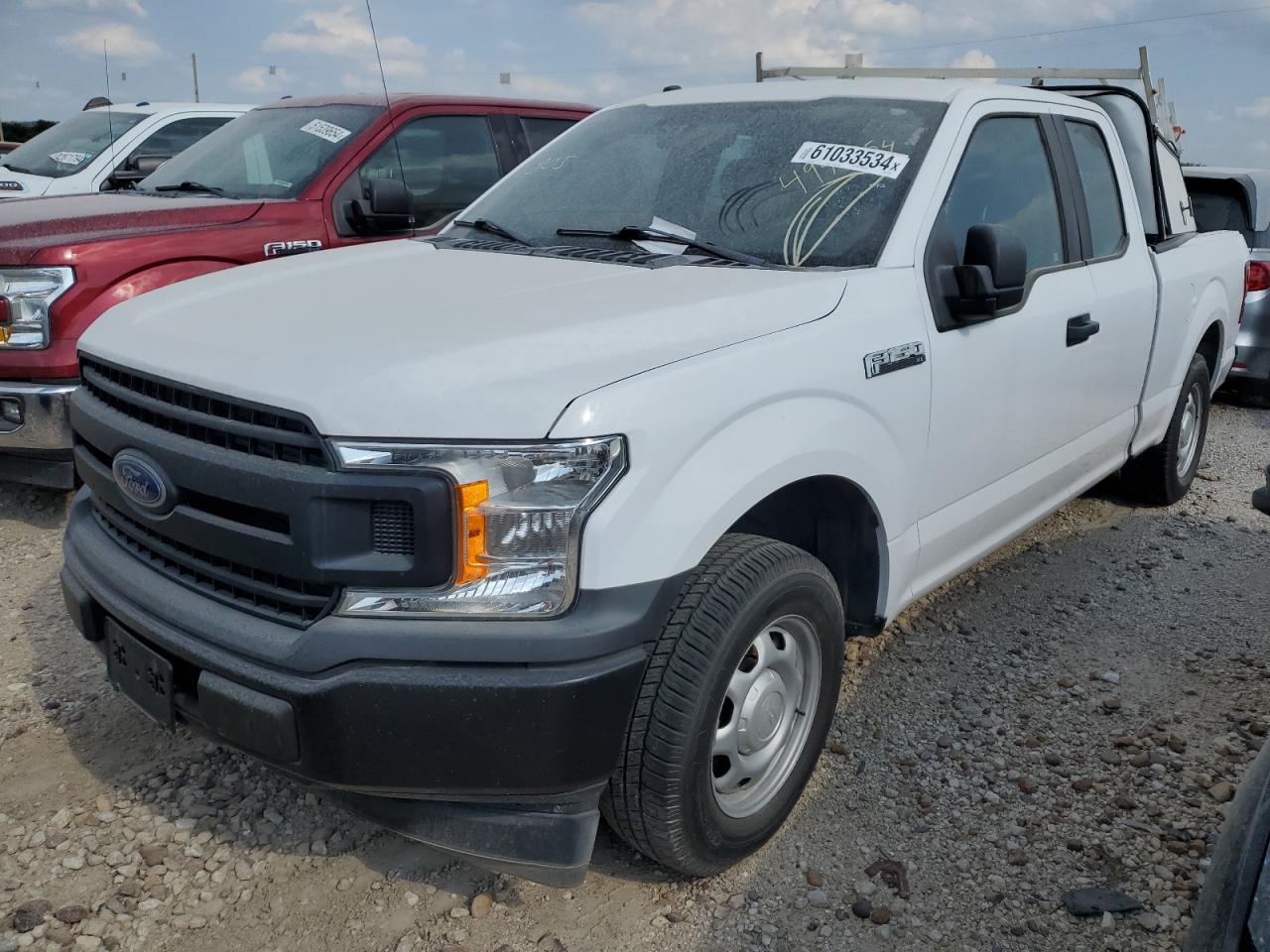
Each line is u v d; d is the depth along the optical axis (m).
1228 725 3.42
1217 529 5.23
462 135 6.14
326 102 6.13
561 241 3.36
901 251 2.99
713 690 2.35
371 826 2.85
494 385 2.14
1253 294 7.59
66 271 4.55
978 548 3.57
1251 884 1.58
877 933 2.51
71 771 3.03
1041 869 2.74
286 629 2.18
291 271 3.06
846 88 3.58
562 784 2.17
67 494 5.21
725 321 2.54
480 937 2.47
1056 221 3.82
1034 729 3.38
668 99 3.91
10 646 3.75
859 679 3.66
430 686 2.06
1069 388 3.80
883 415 2.82
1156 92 6.90
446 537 2.07
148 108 8.68
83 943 2.40
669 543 2.22
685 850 2.46
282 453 2.16
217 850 2.73
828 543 3.03
